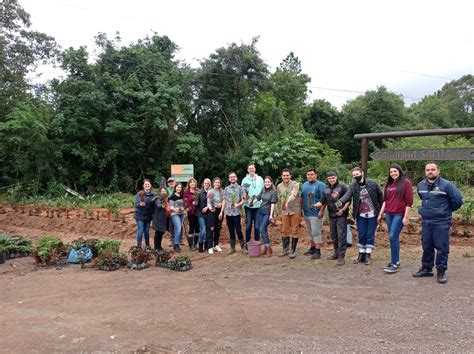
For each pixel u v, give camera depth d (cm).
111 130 1936
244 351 357
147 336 399
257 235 818
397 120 3425
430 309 449
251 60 2227
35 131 1730
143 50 2211
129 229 1054
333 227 704
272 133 2427
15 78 2012
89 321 446
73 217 1238
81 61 1955
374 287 543
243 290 550
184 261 692
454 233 856
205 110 2369
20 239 866
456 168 1722
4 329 430
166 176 2206
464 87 6003
